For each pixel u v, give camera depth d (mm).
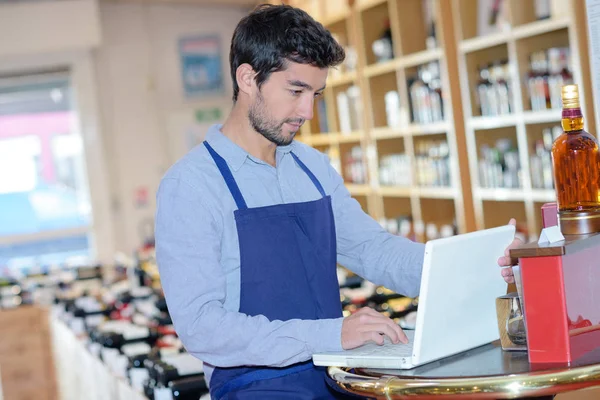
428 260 1678
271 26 1980
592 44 2439
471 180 5227
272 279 2078
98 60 8266
